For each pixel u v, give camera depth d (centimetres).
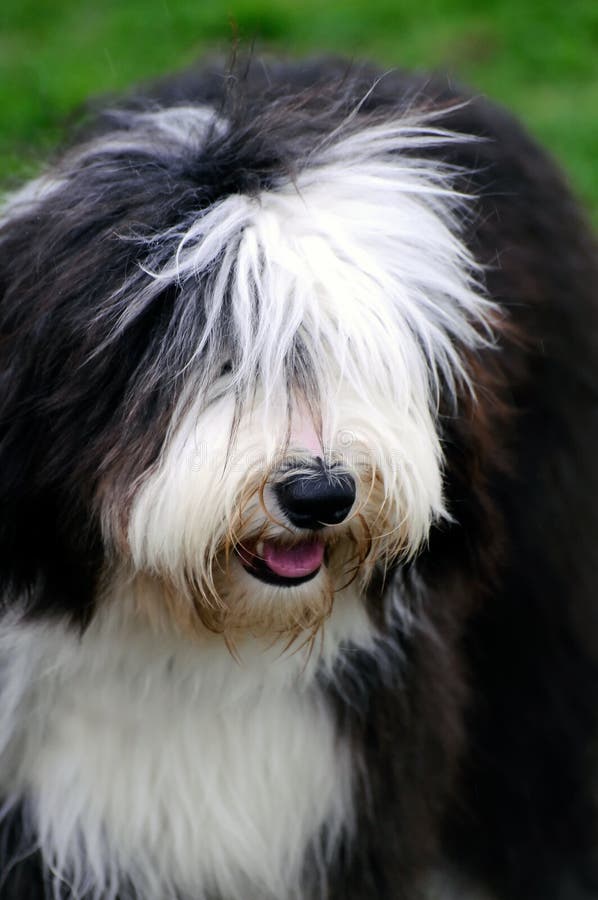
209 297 411
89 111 546
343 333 404
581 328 566
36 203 445
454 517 455
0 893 462
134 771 461
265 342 402
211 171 429
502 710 576
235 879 476
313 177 432
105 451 411
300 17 1234
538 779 594
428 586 470
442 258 443
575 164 996
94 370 409
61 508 422
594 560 585
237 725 463
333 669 466
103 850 463
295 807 474
